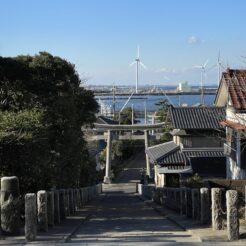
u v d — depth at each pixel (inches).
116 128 2349.9
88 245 400.2
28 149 585.3
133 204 1176.2
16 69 832.9
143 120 3767.2
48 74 928.9
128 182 2586.1
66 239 430.6
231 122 951.6
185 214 697.6
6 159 579.8
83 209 994.1
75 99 1130.0
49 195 538.9
